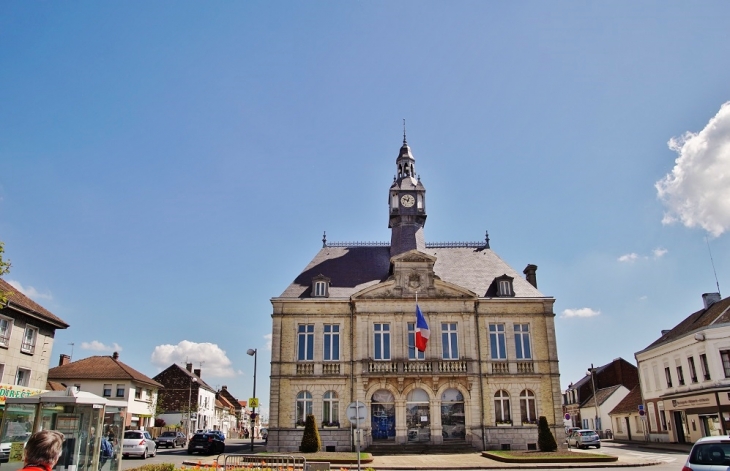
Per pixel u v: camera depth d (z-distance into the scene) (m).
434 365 36.19
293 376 36.19
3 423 15.93
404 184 42.56
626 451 37.81
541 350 37.16
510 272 40.53
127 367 60.22
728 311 39.50
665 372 46.22
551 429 35.84
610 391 68.00
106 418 17.56
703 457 12.50
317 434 32.72
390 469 25.91
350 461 28.03
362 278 39.78
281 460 21.95
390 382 36.06
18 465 15.50
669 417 45.12
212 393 88.00
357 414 19.22
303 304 37.56
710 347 38.62
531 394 36.47
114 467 17.52
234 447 46.00
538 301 37.88
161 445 49.22
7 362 30.05
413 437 35.47
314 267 40.59
